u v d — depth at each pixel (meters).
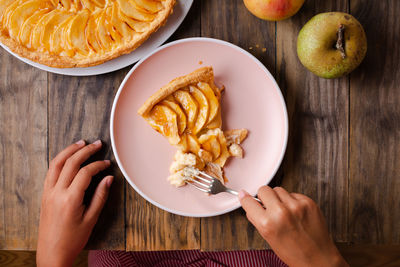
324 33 0.59
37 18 0.62
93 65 0.63
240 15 0.66
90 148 0.65
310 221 0.59
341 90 0.67
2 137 0.67
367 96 0.67
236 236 0.68
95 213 0.65
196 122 0.64
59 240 0.63
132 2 0.62
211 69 0.63
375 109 0.67
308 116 0.67
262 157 0.66
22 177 0.67
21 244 0.67
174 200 0.66
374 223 0.68
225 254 0.76
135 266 0.74
